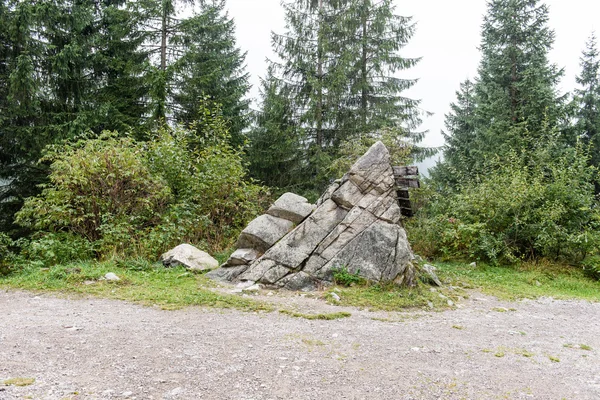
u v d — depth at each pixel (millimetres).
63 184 8992
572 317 6805
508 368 4188
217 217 11094
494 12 18188
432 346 4766
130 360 3836
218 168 11070
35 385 3211
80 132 13688
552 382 3873
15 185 14820
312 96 17750
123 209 9266
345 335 4996
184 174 10586
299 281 7445
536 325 6105
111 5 16328
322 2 18969
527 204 11266
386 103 18844
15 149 14164
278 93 18438
